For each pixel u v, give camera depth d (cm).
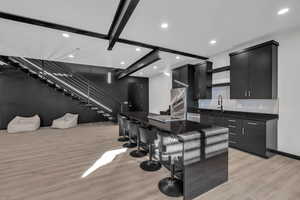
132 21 244
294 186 191
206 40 326
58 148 338
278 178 209
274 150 290
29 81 568
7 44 355
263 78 297
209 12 220
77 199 168
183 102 449
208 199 168
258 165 248
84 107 670
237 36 306
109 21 250
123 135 421
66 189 186
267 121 274
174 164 199
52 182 201
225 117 349
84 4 203
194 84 489
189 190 169
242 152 307
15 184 196
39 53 436
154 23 251
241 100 374
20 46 370
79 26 267
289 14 225
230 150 318
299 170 231
